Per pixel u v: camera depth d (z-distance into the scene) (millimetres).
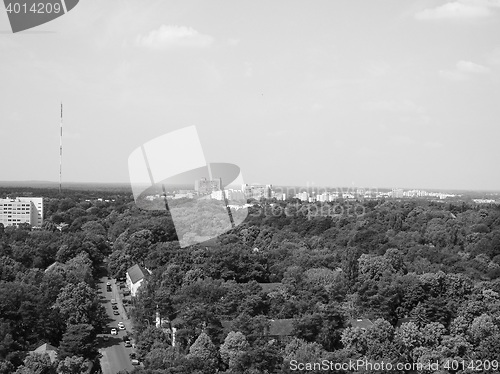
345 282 195750
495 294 185500
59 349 146250
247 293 178125
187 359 134250
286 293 184875
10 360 133625
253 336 146875
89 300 181250
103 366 153500
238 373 130375
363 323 165750
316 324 152875
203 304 165750
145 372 125938
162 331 163625
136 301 196125
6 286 172250
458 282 189000
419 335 152625
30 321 157875
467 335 159875
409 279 189500
